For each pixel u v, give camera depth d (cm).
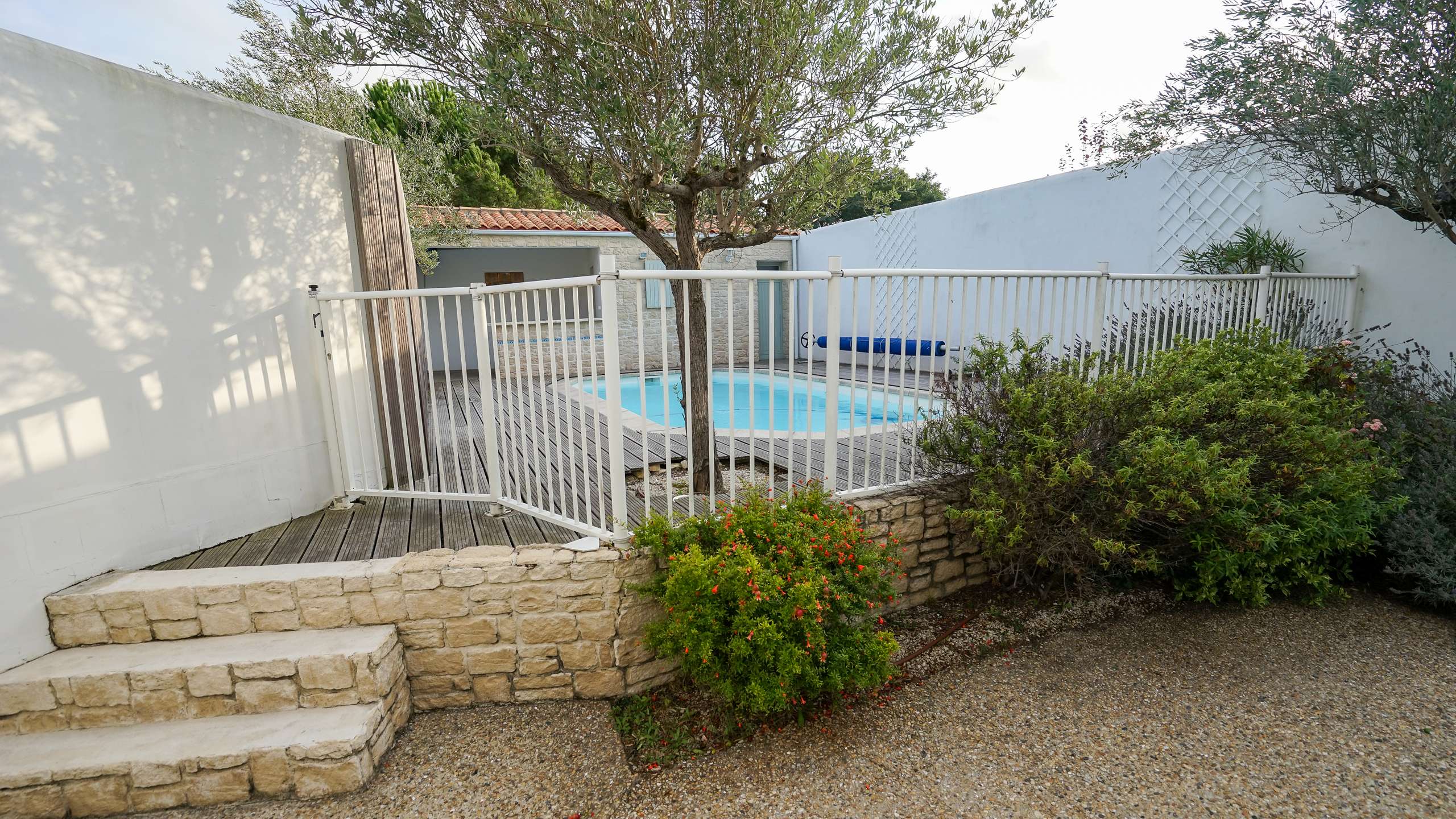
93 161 277
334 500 388
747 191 428
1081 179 813
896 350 1109
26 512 261
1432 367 571
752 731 281
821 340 1323
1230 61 464
